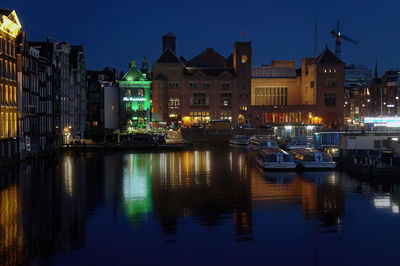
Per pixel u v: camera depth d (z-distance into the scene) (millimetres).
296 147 88188
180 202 37469
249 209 34938
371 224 30797
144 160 70000
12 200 37719
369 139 62031
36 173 52469
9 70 57312
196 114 146500
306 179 49312
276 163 56812
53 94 81875
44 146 75188
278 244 26703
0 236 27766
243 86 148375
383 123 86625
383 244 26797
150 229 29391
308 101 154000
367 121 88312
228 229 29469
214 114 147125
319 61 148625
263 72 160750
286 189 43281
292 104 160125
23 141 62344
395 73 148500
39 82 72250
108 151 86438
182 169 58656
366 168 50750
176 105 145750
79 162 66125
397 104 138250
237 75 148000
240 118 149125
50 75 80125
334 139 74062
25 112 62531
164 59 145875
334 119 149750
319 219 32031
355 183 46375
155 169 58500
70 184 45938
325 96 149000
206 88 146875
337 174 52906
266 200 38250
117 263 23719
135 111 122062
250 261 24172
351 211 34281
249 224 30672
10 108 57406
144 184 46344
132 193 41281
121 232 28750
